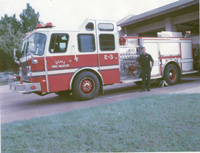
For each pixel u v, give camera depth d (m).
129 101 5.18
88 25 6.84
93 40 6.91
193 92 6.15
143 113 3.87
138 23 16.11
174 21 14.46
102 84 7.07
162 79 9.09
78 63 6.61
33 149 2.66
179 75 9.27
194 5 11.73
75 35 6.58
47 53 6.16
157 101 4.86
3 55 21.86
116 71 7.39
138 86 9.73
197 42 13.38
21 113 5.45
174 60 9.08
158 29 16.41
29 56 6.20
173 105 4.31
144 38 8.17
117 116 3.79
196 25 13.96
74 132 3.12
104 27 7.16
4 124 4.01
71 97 7.91
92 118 3.79
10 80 7.10
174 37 9.19
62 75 6.37
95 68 6.92
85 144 2.68
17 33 23.23
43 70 6.12
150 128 3.05
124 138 2.74
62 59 6.37
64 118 3.99
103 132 3.04
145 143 2.56
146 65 7.50
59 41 6.35
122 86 10.39
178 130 2.90
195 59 11.57
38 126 3.59
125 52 7.69
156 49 8.55
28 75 6.32
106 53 7.16
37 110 5.72
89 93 6.80
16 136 3.17
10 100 8.52
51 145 2.72
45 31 6.21
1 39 21.56
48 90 6.17
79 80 6.57
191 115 3.54
